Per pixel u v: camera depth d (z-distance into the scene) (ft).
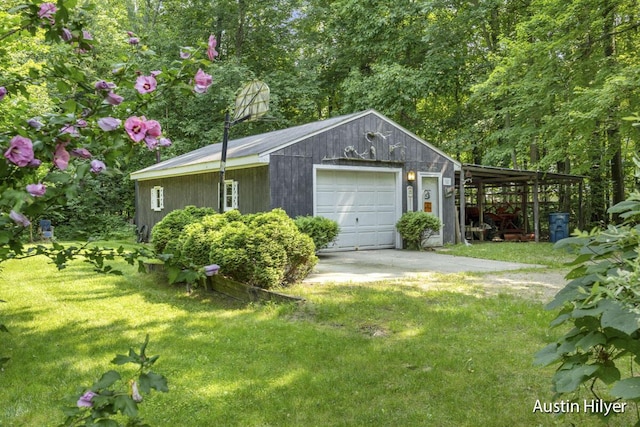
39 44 18.16
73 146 5.28
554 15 39.88
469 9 56.75
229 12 70.38
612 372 5.57
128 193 60.49
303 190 34.55
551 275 25.00
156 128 5.59
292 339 14.70
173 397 10.79
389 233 39.81
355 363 12.70
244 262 20.33
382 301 18.71
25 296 21.63
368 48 64.59
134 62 6.41
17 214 4.50
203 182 40.70
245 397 10.85
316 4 72.28
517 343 13.97
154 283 24.54
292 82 67.72
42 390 11.42
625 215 6.03
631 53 39.88
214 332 15.76
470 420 9.63
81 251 6.31
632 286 4.91
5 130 5.39
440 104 69.21
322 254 35.14
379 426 9.52
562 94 39.45
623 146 42.70
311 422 9.70
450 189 43.11
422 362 12.66
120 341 14.97
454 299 19.19
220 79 62.75
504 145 54.08
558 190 58.39
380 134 38.75
